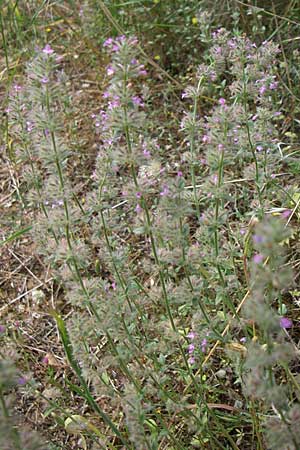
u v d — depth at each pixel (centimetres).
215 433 242
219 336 223
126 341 226
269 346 155
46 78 200
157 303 266
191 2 443
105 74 442
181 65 449
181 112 411
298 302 267
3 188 392
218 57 277
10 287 336
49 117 202
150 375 220
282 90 381
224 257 249
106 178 232
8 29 470
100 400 268
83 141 387
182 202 199
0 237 361
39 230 263
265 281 152
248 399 225
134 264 323
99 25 456
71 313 313
